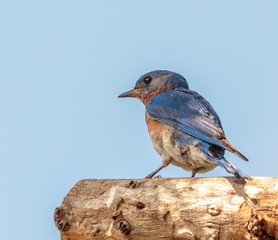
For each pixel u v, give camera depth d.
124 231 10.16
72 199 10.70
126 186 10.57
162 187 10.41
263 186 9.95
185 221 10.06
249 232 9.66
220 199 9.99
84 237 10.53
